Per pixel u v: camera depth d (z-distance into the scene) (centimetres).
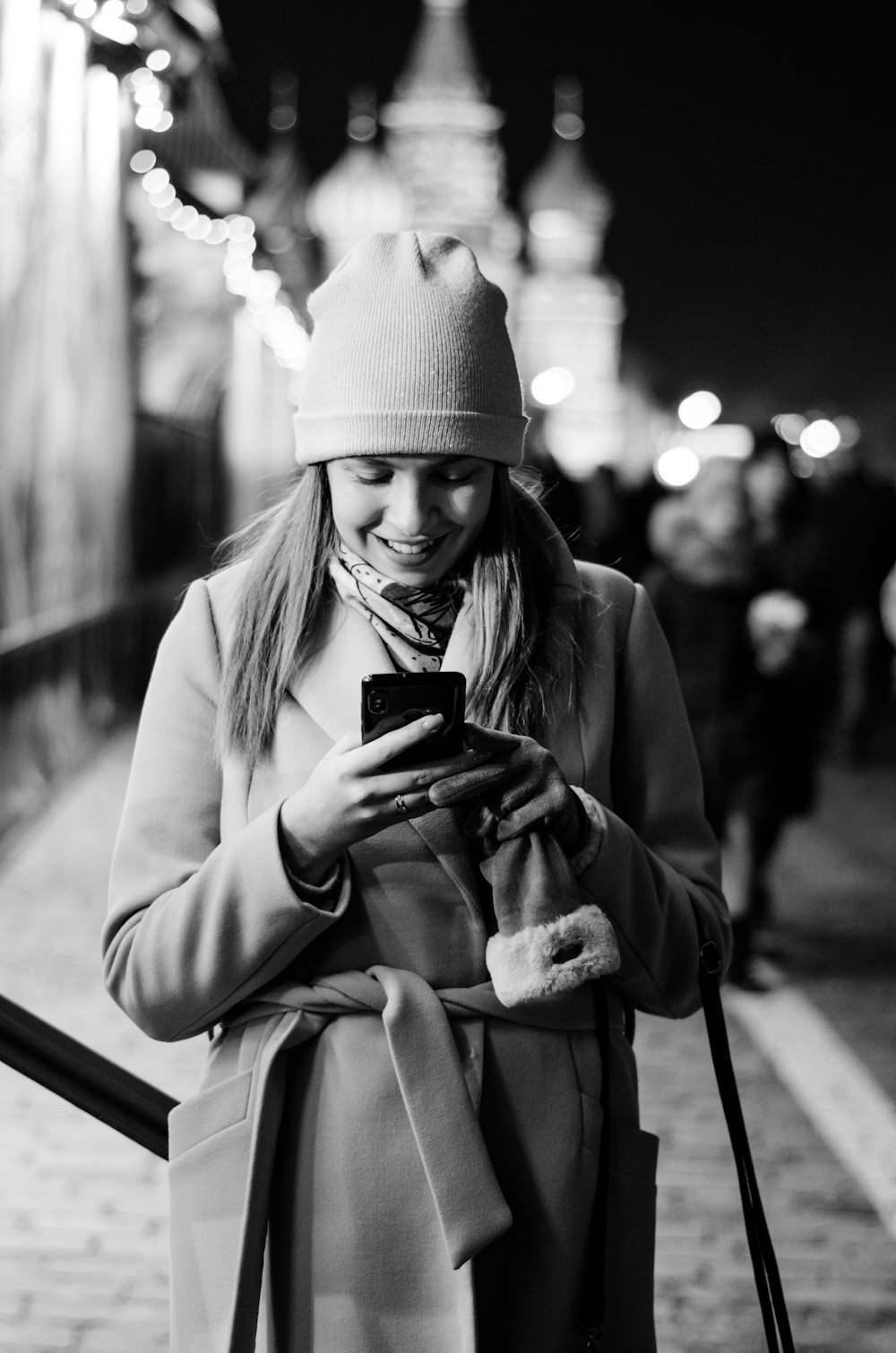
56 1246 387
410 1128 176
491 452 175
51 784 1008
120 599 1401
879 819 1018
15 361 878
